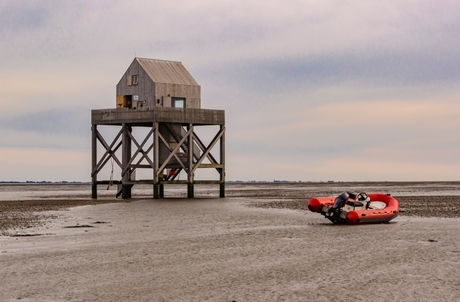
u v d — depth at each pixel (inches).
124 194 2251.5
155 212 1638.8
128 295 726.5
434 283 777.6
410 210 1705.2
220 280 792.9
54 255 958.4
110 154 2262.6
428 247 1025.5
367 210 1355.8
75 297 718.5
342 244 1059.3
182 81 2215.8
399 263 892.0
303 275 818.8
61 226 1320.1
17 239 1123.9
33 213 1636.3
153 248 1024.2
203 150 2289.6
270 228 1283.2
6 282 785.6
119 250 1004.6
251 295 723.4
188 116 2175.2
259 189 3801.7
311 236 1157.1
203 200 2132.1
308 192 3125.0
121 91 2240.4
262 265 881.5
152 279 799.7
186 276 815.7
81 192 3395.7
